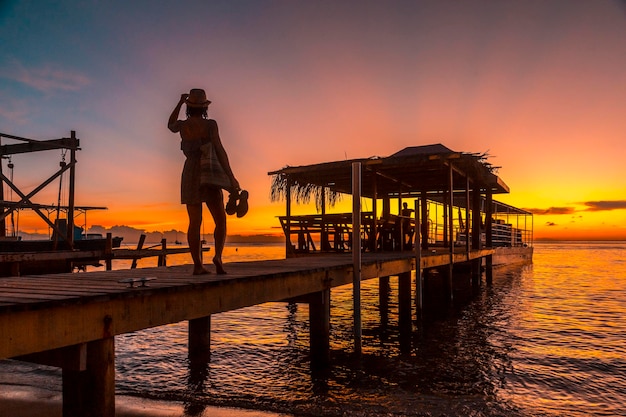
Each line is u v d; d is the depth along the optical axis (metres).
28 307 3.16
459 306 16.31
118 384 7.77
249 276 5.60
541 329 12.38
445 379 7.96
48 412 6.35
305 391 7.29
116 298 3.83
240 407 6.56
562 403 6.89
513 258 36.28
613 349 10.20
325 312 8.16
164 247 17.42
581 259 61.09
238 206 5.94
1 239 15.05
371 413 6.33
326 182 19.11
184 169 5.67
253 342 10.95
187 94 5.72
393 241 17.73
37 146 14.56
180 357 9.59
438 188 21.64
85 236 26.97
